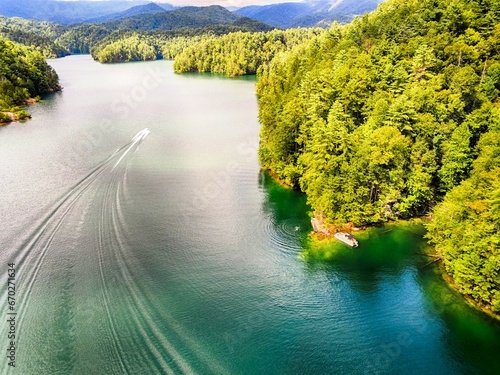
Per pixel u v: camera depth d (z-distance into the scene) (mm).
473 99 73625
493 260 43844
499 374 38406
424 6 112875
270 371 37344
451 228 52250
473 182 54188
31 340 39000
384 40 101875
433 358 39906
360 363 38969
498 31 83688
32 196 70812
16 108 136625
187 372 36125
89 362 36656
